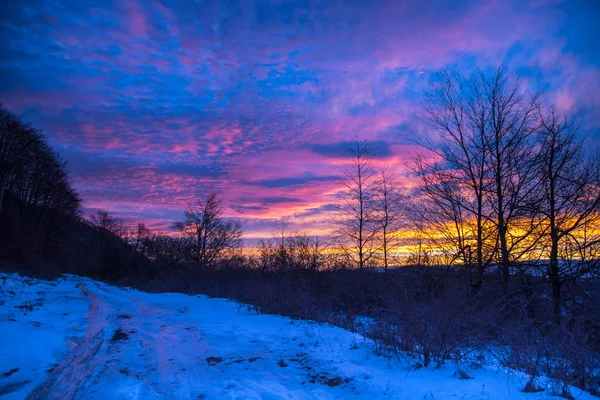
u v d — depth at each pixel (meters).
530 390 4.53
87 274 59.22
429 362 6.09
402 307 6.96
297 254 23.66
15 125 49.94
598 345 6.42
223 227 44.59
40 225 56.22
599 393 4.90
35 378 5.73
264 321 11.16
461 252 13.37
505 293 11.11
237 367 6.45
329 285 19.61
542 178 12.39
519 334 5.91
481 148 13.69
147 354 7.38
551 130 12.40
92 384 5.48
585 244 11.15
